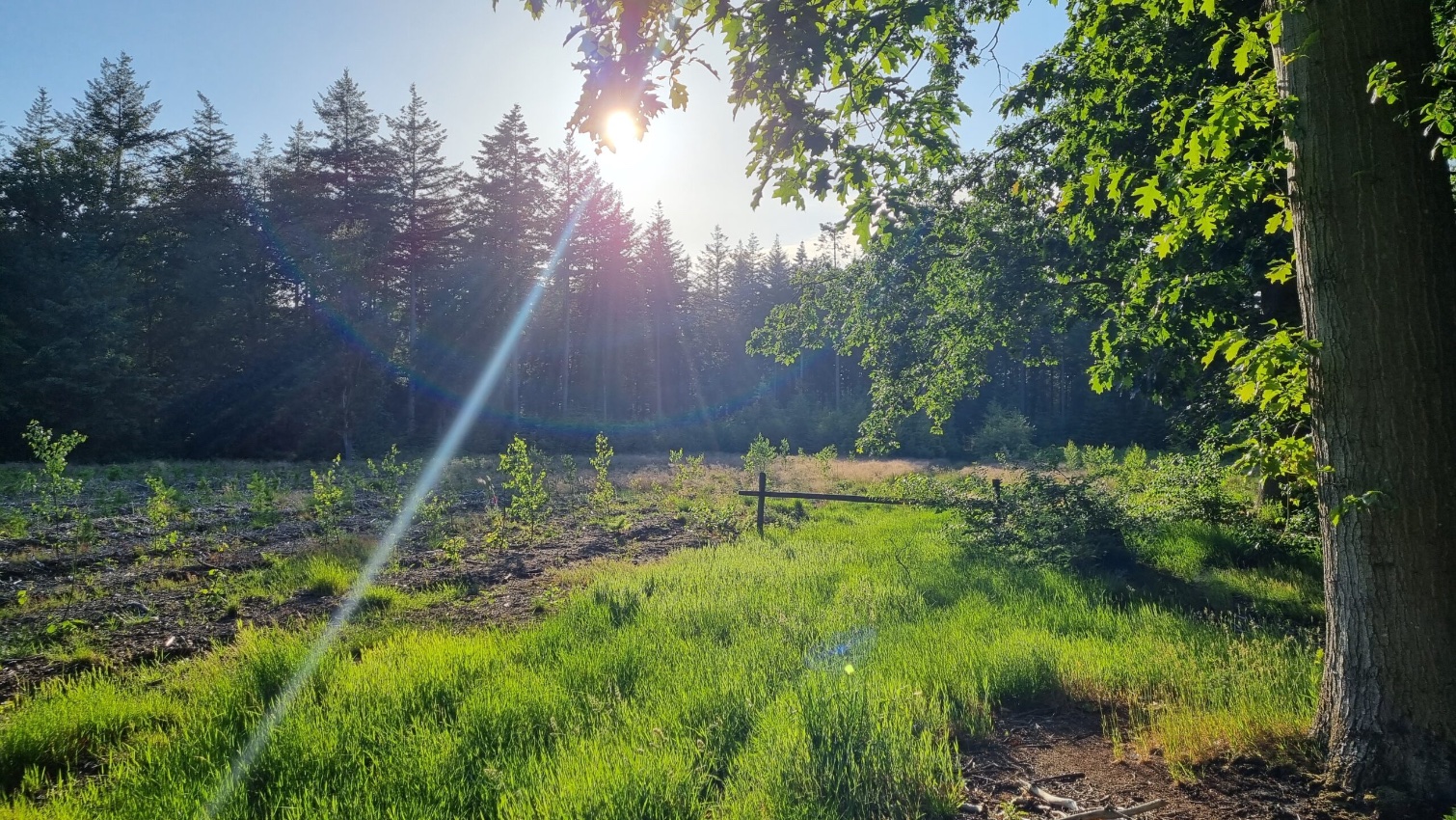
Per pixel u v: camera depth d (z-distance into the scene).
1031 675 5.14
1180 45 7.88
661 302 58.44
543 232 49.50
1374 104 3.50
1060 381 58.88
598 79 3.85
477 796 3.58
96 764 4.25
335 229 41.91
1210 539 9.74
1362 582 3.57
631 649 5.63
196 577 9.17
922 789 3.61
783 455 31.52
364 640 6.31
